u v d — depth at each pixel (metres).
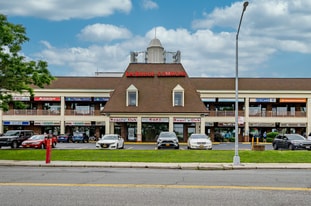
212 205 9.07
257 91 54.19
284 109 56.47
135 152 25.78
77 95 54.84
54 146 39.47
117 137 35.06
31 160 22.62
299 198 10.01
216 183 12.78
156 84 50.75
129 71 52.19
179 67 52.59
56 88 54.94
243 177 14.74
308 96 54.06
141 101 49.03
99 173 16.16
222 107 56.41
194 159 22.59
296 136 33.53
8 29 24.14
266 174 16.12
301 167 19.52
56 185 12.05
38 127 56.62
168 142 32.78
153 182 12.98
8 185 12.01
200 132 48.16
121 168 19.31
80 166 20.00
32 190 11.03
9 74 24.69
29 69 25.42
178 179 13.93
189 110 47.97
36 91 54.22
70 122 55.06
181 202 9.39
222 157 23.38
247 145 45.56
